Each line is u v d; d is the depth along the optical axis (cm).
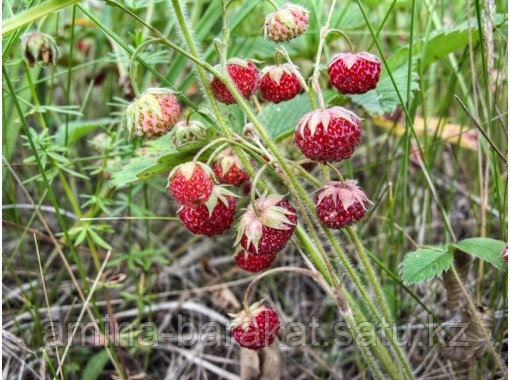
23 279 17
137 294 16
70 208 19
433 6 14
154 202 19
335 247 10
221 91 10
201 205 10
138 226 19
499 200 12
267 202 10
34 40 11
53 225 19
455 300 12
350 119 9
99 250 18
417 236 17
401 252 15
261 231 9
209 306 18
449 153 20
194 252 19
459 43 13
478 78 17
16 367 14
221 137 10
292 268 11
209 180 9
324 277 11
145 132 9
